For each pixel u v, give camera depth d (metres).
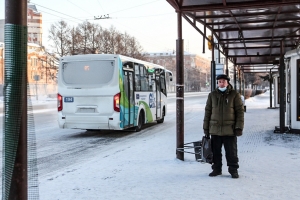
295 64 11.42
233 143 6.18
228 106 6.08
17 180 3.04
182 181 6.03
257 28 10.99
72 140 12.19
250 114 20.69
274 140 10.41
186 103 40.31
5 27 3.07
